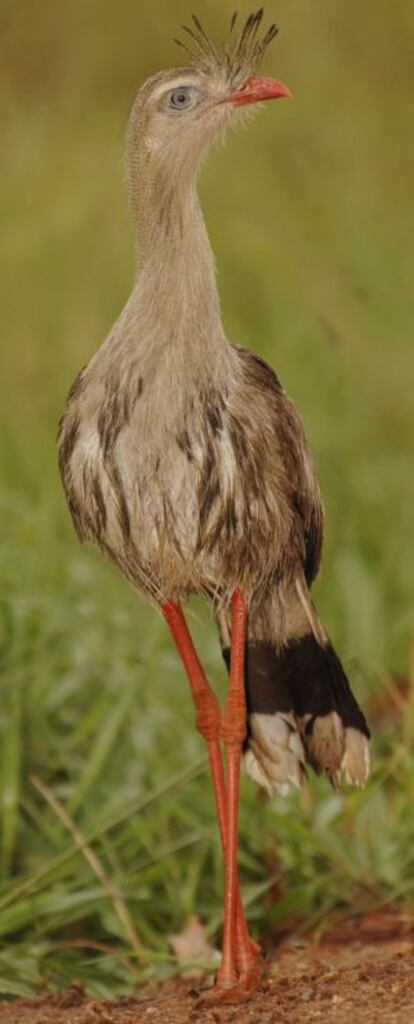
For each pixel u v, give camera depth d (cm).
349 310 1672
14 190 1748
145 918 959
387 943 904
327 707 846
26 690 1056
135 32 1977
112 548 809
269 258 1716
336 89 1920
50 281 1694
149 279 783
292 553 822
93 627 1109
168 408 777
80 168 1750
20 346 1642
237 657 815
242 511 787
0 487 1343
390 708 1173
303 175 1852
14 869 978
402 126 1916
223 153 1842
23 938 923
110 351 790
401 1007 712
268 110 1878
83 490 800
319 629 837
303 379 1617
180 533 787
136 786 1020
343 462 1541
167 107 788
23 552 1134
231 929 789
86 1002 808
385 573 1365
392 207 1844
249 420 789
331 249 1766
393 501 1510
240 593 812
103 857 984
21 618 1072
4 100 1911
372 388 1620
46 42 1983
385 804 1035
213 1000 761
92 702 1080
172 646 1170
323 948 909
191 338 777
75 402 805
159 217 782
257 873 991
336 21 1959
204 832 981
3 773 984
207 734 830
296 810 1007
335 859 973
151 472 780
